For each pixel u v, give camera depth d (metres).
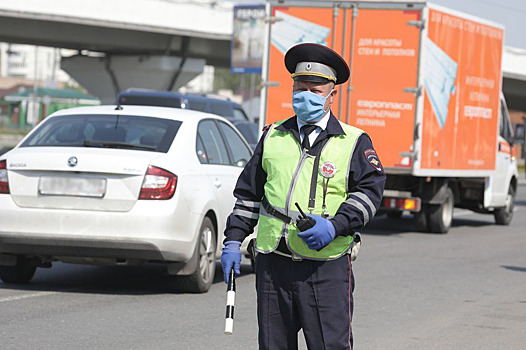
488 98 44.53
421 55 38.53
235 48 115.31
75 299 21.59
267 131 11.13
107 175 21.08
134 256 21.09
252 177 11.14
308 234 10.16
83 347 16.69
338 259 10.70
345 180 10.70
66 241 21.02
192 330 18.53
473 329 19.84
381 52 38.97
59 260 22.16
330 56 10.66
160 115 23.52
